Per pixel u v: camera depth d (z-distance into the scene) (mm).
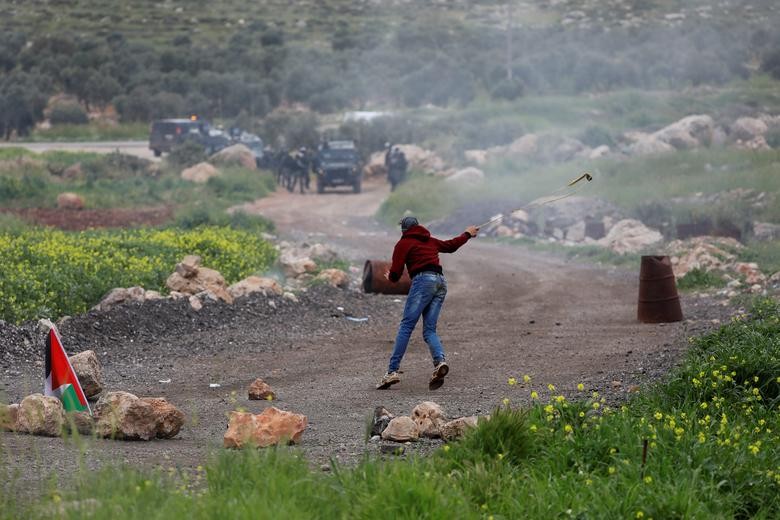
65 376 25781
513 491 18047
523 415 21219
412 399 31391
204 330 46906
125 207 124125
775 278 58719
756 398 25406
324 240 102625
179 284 52812
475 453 19969
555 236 102875
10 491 17016
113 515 15094
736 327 34625
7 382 34156
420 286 32844
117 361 39562
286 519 15086
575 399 29031
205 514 15125
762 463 19938
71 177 161000
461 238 33781
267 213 136875
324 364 39531
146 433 24453
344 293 59812
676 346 39531
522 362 38375
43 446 22547
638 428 21859
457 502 16688
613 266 77688
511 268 77812
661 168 125125
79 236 75812
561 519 17031
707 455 19938
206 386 34812
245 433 22797
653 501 17266
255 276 59781
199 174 166250
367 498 16562
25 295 45562
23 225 87438
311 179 195250
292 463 17906
